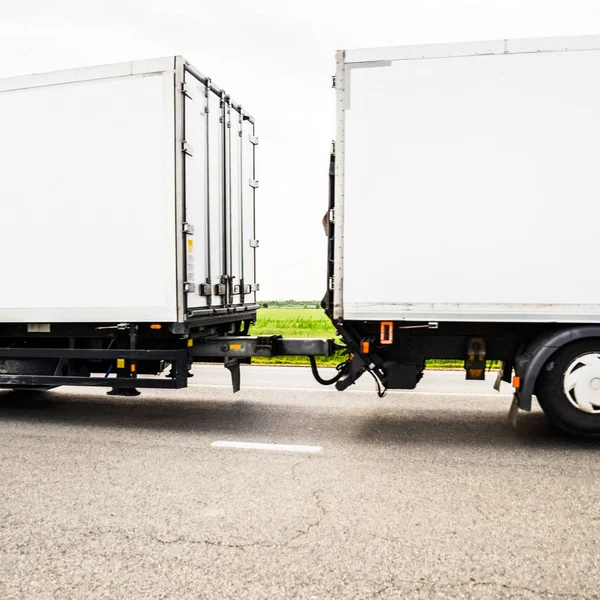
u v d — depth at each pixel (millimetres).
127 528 3744
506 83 5520
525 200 5531
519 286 5566
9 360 7035
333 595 2922
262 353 6738
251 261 8203
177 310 6102
